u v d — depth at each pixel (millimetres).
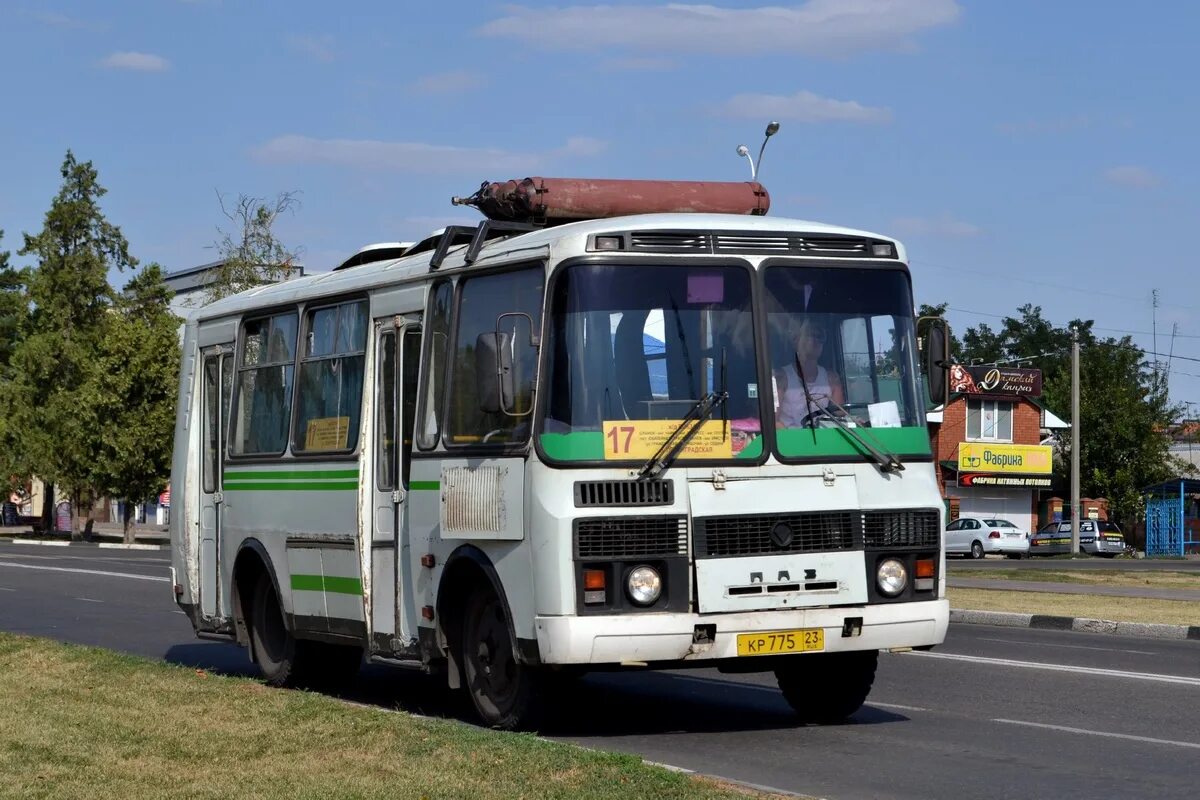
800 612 10820
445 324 12227
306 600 14117
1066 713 13242
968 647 20062
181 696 12883
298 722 11281
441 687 15344
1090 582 36312
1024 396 80188
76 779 9117
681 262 11070
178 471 16938
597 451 10602
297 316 14703
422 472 12273
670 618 10531
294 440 14445
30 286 78688
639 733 11789
